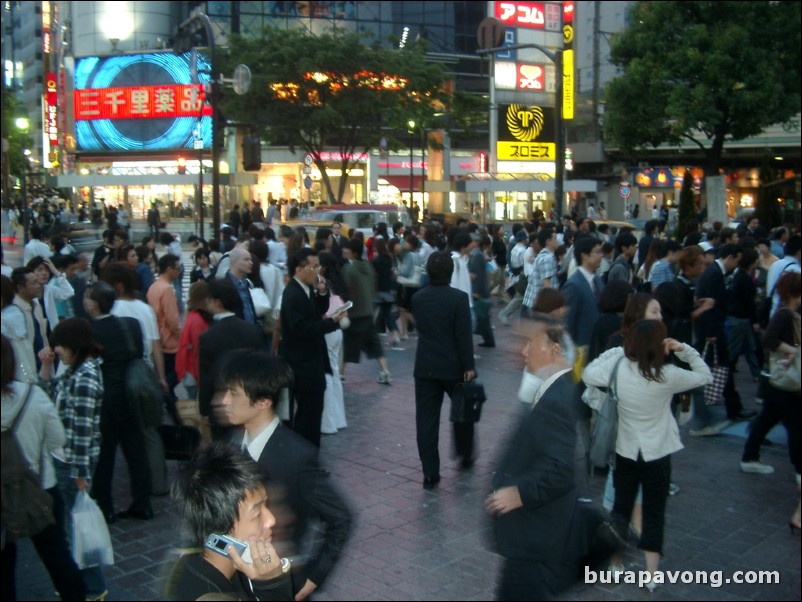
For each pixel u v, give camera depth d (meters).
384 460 7.93
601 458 5.20
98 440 5.36
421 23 51.12
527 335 4.12
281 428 3.55
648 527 5.21
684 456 8.02
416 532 6.20
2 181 24.42
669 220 37.53
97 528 5.09
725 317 8.54
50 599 5.34
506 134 50.16
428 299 7.05
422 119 35.38
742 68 29.14
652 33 30.64
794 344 6.52
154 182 39.03
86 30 53.94
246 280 8.41
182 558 2.87
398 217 24.98
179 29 16.16
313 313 7.18
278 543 3.27
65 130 51.41
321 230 12.81
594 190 40.06
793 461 6.43
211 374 6.02
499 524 3.98
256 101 34.31
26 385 4.63
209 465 2.89
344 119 35.97
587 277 7.61
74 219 41.38
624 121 32.12
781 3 29.97
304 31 36.28
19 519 4.36
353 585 5.33
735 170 46.91
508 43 50.69
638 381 5.07
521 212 49.28
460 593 5.22
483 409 9.77
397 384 11.23
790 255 9.84
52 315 9.30
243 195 47.03
